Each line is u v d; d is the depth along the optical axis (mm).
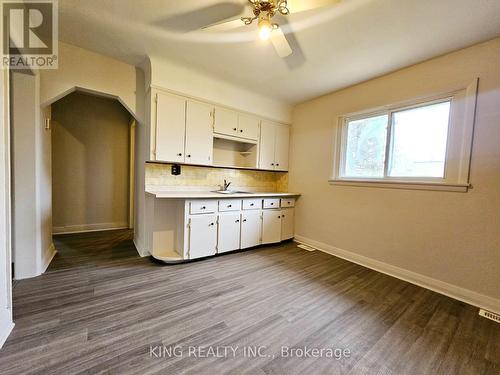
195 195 2598
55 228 3729
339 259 2979
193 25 1923
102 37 2113
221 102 3008
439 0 1529
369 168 2885
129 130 4309
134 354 1287
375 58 2297
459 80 2096
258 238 3250
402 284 2326
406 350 1415
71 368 1176
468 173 2043
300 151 3719
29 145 2096
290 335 1507
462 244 2076
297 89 3139
